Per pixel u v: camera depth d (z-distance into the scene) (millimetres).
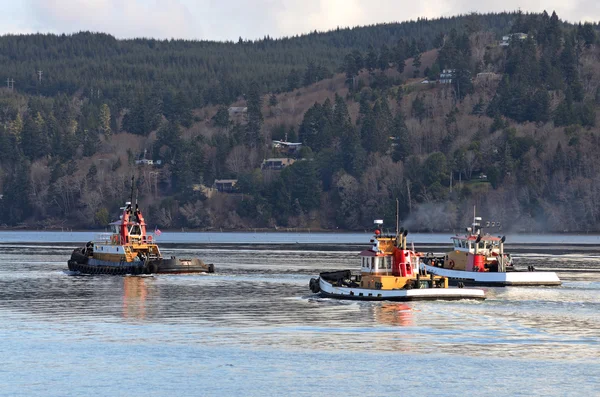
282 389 135500
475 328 185250
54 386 136875
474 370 147125
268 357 156000
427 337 174625
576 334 178750
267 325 188250
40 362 151875
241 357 156000
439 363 152000
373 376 143000
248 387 136500
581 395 133000
